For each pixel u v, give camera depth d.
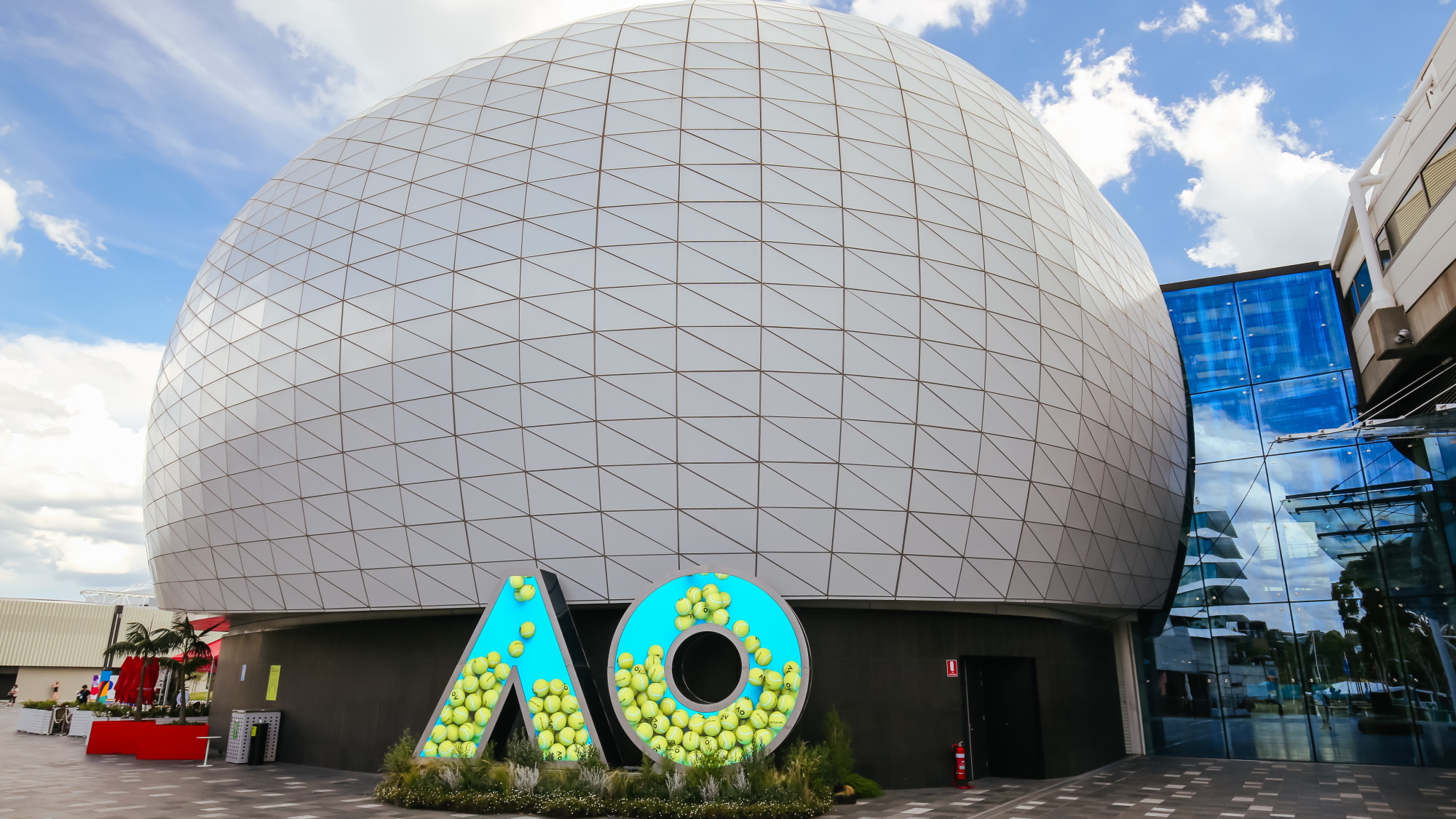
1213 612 33.12
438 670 25.30
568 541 23.05
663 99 25.39
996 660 25.86
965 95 29.34
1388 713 29.64
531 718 20.80
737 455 22.45
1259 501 33.41
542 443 22.97
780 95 25.70
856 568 22.88
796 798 18.16
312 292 26.30
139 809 18.48
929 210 24.91
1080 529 26.72
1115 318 29.22
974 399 24.08
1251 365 34.78
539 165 24.81
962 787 22.97
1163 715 32.88
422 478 24.16
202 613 32.94
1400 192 25.89
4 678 73.50
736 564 22.50
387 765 21.44
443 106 28.34
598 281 23.06
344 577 25.92
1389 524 31.06
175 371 30.91
